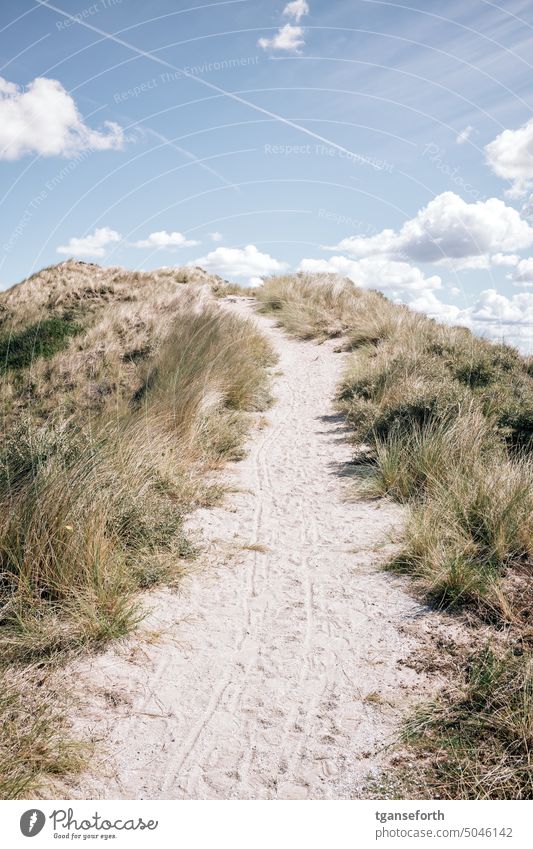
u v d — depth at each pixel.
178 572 4.45
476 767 2.55
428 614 3.81
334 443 8.02
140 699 3.12
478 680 3.03
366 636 3.66
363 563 4.61
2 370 12.27
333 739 2.84
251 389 10.09
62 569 3.89
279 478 6.80
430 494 5.50
